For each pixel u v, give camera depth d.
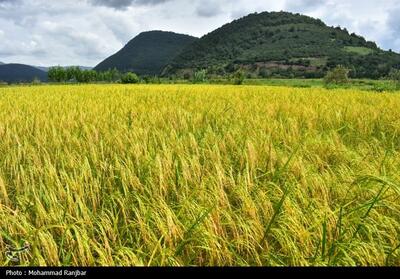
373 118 11.54
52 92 29.17
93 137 8.61
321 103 15.76
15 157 7.05
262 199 4.82
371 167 6.14
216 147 7.04
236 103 15.99
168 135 8.83
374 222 4.30
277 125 9.85
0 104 17.09
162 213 4.50
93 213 5.05
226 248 3.93
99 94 24.83
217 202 4.57
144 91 28.78
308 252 3.98
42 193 5.00
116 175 6.30
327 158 7.60
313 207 4.72
